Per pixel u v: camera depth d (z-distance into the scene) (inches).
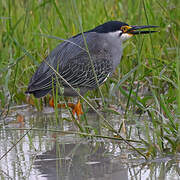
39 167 309.9
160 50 513.0
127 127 397.1
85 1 642.8
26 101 496.1
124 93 391.5
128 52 537.6
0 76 519.2
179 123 347.9
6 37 566.6
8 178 291.3
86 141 367.2
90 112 463.8
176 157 318.3
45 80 433.7
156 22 567.5
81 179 285.7
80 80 452.4
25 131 402.0
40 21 599.2
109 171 298.0
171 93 421.4
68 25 585.9
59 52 452.1
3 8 613.9
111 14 620.4
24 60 525.7
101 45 458.9
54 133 393.7
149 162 312.0
